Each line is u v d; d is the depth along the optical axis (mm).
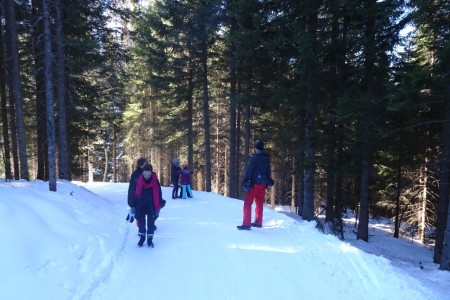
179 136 30141
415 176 19609
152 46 26109
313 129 14258
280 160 23859
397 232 20062
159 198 7543
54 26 15234
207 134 23953
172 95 26109
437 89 10859
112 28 18906
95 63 17000
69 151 21203
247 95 16906
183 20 23141
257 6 15766
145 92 32219
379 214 26188
